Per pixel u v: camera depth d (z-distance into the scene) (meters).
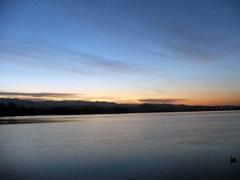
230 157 25.28
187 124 96.81
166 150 30.75
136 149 32.19
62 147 35.62
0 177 19.33
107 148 33.62
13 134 60.41
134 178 18.66
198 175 18.88
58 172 20.69
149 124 105.44
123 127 85.75
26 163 24.41
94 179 18.62
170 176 18.81
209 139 41.62
